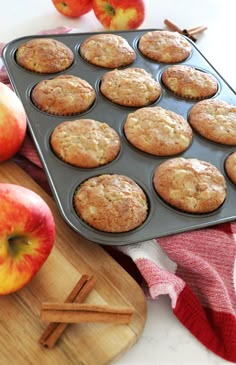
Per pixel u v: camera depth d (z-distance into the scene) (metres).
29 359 0.33
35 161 0.48
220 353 0.37
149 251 0.41
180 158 0.47
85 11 0.69
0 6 0.70
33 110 0.51
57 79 0.53
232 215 0.43
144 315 0.36
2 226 0.32
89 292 0.37
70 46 0.60
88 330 0.35
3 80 0.56
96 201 0.41
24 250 0.34
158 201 0.44
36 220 0.33
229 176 0.47
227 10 0.78
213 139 0.50
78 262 0.39
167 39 0.61
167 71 0.57
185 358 0.36
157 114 0.51
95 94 0.54
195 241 0.41
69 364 0.33
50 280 0.38
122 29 0.66
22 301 0.36
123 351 0.35
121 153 0.48
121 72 0.56
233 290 0.40
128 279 0.38
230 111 0.53
